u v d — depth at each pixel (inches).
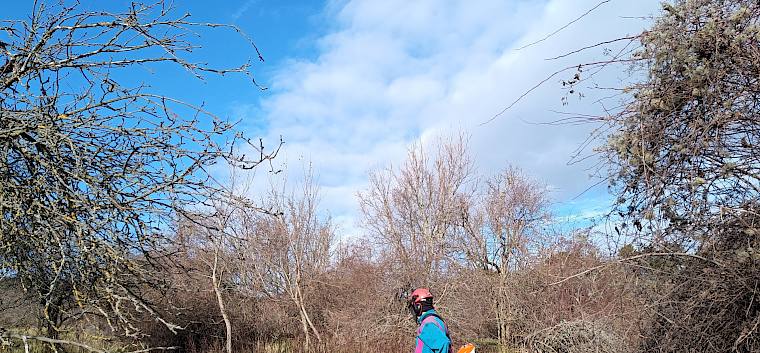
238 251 229.1
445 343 219.8
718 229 148.8
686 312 161.2
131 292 198.1
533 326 540.1
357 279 768.9
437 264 734.5
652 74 140.8
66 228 178.2
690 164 142.9
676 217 150.9
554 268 558.3
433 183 810.8
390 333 649.0
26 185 187.5
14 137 179.2
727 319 155.3
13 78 182.4
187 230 221.5
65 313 207.2
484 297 643.5
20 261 189.0
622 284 181.3
